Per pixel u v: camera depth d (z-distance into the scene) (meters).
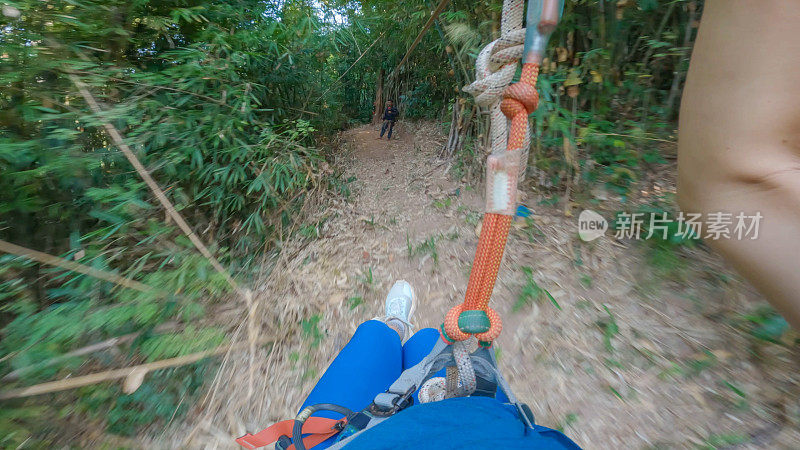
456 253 3.60
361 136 10.48
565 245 3.16
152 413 2.24
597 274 2.83
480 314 0.76
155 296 2.44
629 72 3.25
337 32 5.73
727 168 0.43
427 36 6.22
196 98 3.61
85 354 2.23
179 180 3.48
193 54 3.41
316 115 6.46
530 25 0.59
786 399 1.86
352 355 1.58
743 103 0.42
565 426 1.99
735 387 1.97
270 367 2.59
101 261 2.54
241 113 3.74
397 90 12.14
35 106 2.39
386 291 3.27
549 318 2.61
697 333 2.26
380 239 4.09
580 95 3.69
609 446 1.88
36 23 2.49
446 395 0.94
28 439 1.98
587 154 3.58
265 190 3.84
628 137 3.28
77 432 2.11
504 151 0.66
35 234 2.78
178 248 3.05
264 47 4.62
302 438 1.21
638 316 2.46
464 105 5.10
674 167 3.34
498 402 0.94
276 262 3.85
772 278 0.41
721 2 0.45
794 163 0.41
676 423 1.90
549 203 3.68
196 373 2.48
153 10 3.48
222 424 2.23
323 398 1.39
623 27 3.29
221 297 3.22
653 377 2.12
